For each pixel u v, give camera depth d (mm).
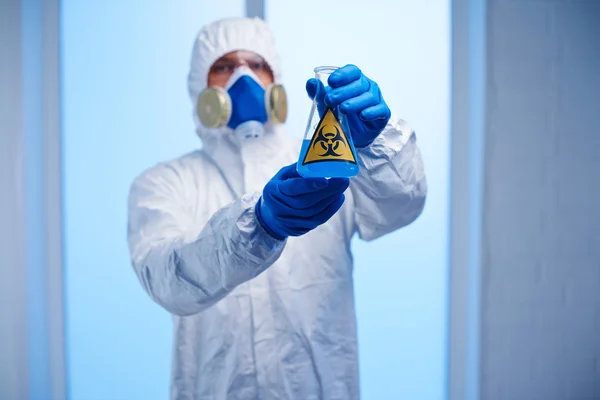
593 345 1785
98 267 1635
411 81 1737
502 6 1715
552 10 1745
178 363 1393
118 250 1648
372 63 1725
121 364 1641
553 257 1761
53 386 1602
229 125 1467
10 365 1576
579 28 1763
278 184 921
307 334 1372
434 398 1740
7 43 1568
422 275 1747
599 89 1779
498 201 1722
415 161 1229
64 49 1614
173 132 1694
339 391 1384
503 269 1731
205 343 1385
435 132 1748
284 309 1372
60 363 1604
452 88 1731
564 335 1771
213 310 1377
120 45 1659
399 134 1184
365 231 1413
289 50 1709
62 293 1606
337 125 854
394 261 1732
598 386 1782
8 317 1577
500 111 1716
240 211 1053
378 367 1711
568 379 1771
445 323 1754
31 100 1590
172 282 1196
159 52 1688
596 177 1787
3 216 1575
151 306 1660
